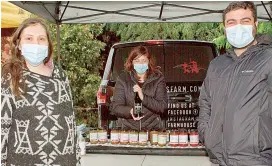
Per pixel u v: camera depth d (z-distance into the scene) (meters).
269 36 2.31
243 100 2.20
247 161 2.19
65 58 10.18
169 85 5.38
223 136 2.28
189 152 3.55
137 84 4.43
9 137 2.16
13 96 2.12
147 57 4.42
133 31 10.45
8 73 2.14
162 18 6.17
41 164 2.16
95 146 3.69
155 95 4.39
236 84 2.24
